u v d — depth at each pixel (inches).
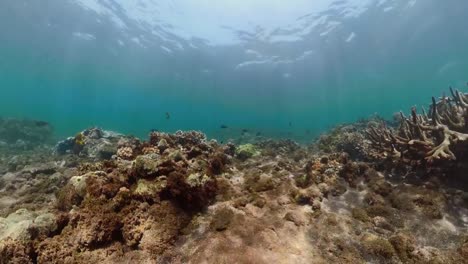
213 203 232.5
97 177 222.2
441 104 346.9
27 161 517.7
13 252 166.7
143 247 175.3
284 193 258.2
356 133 438.0
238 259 165.8
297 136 1182.9
